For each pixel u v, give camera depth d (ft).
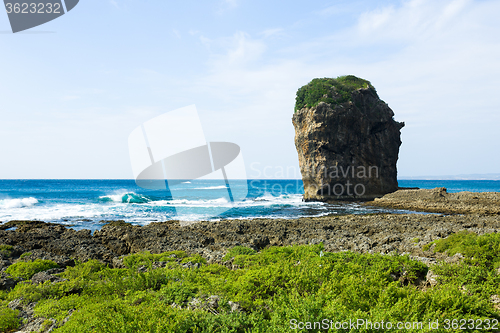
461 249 39.17
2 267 40.52
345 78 233.14
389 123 212.64
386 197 185.26
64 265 43.42
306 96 204.95
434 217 98.43
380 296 21.22
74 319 19.92
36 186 362.33
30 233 66.95
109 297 24.95
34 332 20.70
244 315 18.67
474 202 152.05
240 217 118.01
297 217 117.39
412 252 49.62
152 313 17.87
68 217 111.75
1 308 24.52
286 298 20.03
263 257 37.93
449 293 21.39
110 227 72.84
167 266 35.22
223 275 31.12
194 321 17.69
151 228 74.79
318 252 42.47
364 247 54.70
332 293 21.40
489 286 24.76
